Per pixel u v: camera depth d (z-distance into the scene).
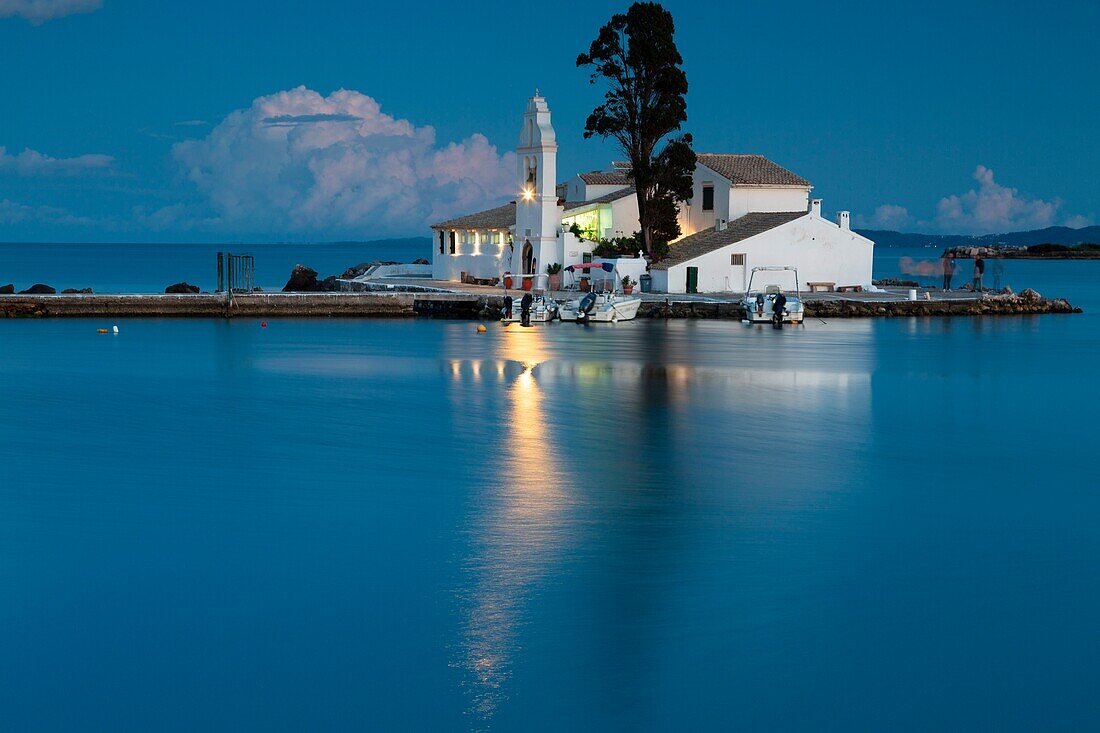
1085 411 48.69
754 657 21.86
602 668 21.33
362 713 19.78
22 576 25.89
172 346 71.12
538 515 30.77
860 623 23.34
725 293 92.75
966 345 73.75
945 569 26.62
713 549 27.86
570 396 51.16
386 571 26.14
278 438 41.44
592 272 96.56
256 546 27.98
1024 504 32.59
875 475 36.03
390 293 93.50
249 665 21.44
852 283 96.12
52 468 36.56
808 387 54.69
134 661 21.55
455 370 59.78
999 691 20.66
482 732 19.27
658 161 97.62
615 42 95.62
